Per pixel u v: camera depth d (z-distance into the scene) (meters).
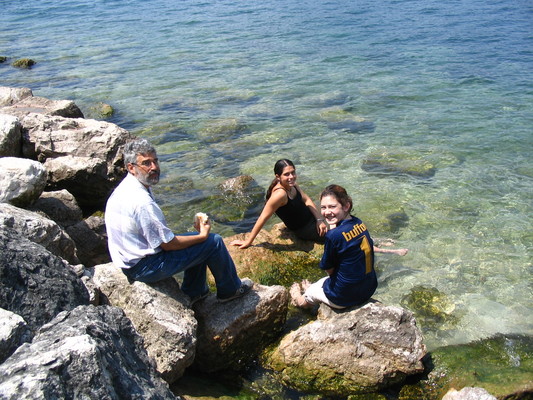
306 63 18.66
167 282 5.23
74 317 3.73
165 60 19.98
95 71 18.89
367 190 9.16
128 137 9.03
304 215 7.14
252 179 9.66
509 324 5.85
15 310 4.04
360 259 5.18
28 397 2.69
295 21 26.64
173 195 9.27
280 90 15.68
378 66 17.84
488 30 22.30
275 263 6.86
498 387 4.70
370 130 12.20
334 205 5.20
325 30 24.14
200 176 10.04
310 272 6.78
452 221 8.09
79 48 22.95
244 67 18.48
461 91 14.83
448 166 10.09
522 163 10.13
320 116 13.28
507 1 28.64
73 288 4.55
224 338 5.16
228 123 12.90
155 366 4.02
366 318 5.19
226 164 10.55
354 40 21.88
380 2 30.83
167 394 3.78
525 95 14.19
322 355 5.06
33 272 4.31
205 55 20.44
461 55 18.67
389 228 7.91
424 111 13.37
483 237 7.65
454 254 7.25
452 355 5.32
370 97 14.67
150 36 24.78
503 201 8.69
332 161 10.48
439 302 6.24
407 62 18.16
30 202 6.80
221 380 5.20
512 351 5.39
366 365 4.94
